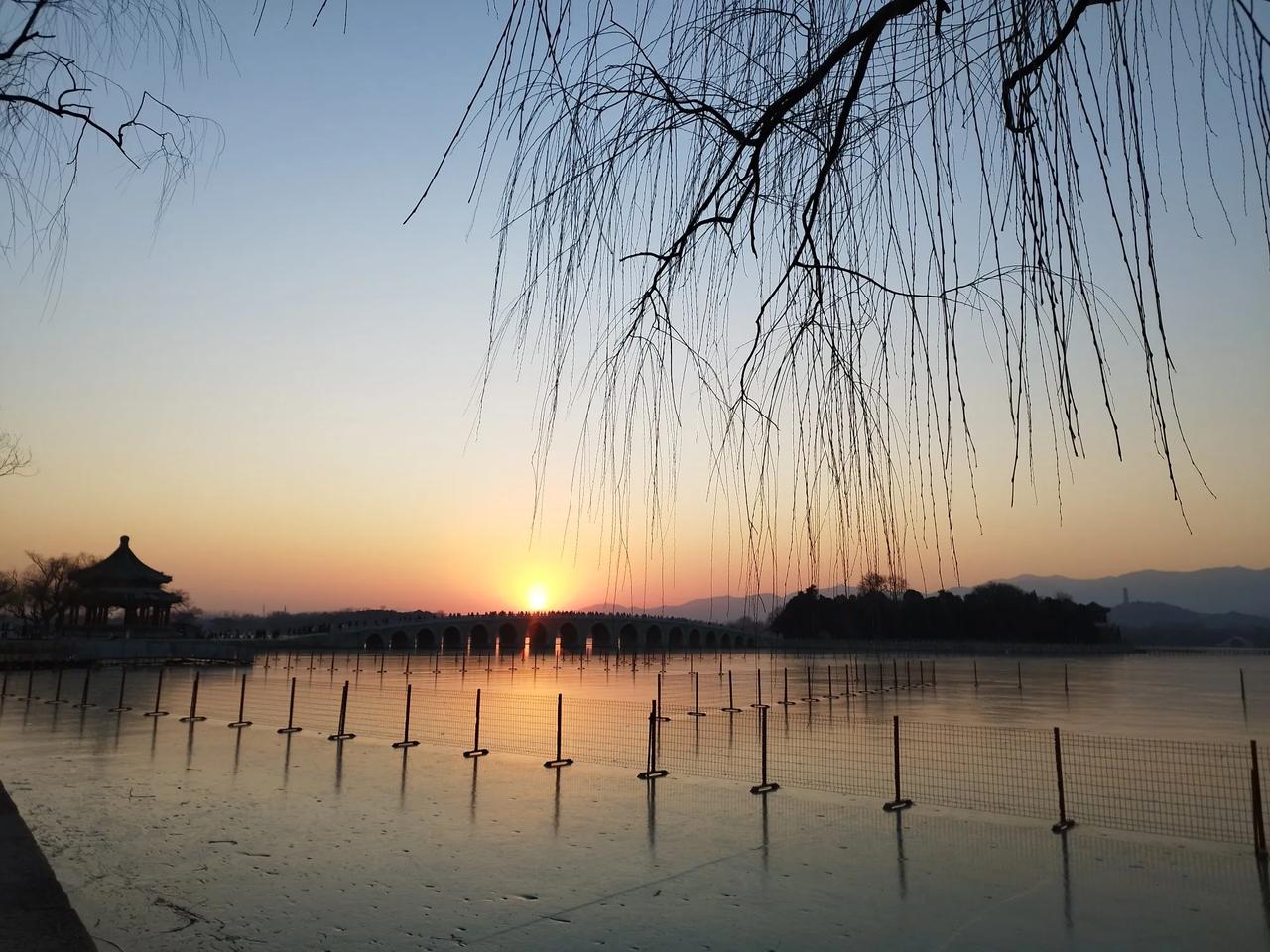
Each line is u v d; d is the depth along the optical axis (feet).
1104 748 67.10
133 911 27.53
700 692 135.23
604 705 105.50
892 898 29.07
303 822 39.37
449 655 310.65
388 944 25.02
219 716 83.46
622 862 33.30
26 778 49.11
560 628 337.93
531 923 26.76
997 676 184.24
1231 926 26.32
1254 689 155.02
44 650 162.20
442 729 76.07
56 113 11.46
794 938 25.61
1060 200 6.28
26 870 13.79
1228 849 34.78
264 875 31.45
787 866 32.89
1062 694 136.46
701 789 47.44
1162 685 166.09
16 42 10.80
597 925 26.55
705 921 26.99
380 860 33.45
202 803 43.14
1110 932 25.93
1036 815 41.06
